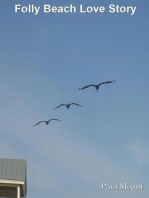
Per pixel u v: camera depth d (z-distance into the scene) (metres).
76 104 33.56
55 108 33.81
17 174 60.75
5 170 60.88
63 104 32.75
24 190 63.84
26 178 64.19
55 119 39.19
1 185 60.00
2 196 61.97
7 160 62.62
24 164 62.66
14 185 60.41
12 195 62.38
